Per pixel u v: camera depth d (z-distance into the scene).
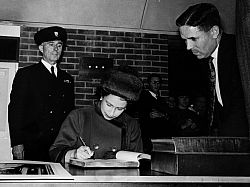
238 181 0.95
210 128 1.79
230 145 1.03
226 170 1.01
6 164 1.37
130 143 2.19
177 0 3.95
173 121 3.83
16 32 3.73
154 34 4.06
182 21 1.72
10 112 3.50
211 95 1.82
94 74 3.83
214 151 1.01
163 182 0.93
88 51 3.88
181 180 0.94
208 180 0.94
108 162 1.31
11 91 3.54
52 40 3.70
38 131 3.46
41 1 3.73
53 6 3.76
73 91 3.73
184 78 3.96
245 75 1.21
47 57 3.67
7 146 3.52
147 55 4.03
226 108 1.61
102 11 3.87
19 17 3.75
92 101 3.75
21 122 3.46
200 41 1.71
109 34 3.97
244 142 1.03
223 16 4.05
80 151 1.51
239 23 1.23
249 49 1.20
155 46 4.05
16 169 1.12
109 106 2.04
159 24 4.05
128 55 3.99
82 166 1.31
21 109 3.48
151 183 0.93
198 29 1.69
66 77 3.72
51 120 3.51
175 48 4.06
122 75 1.97
